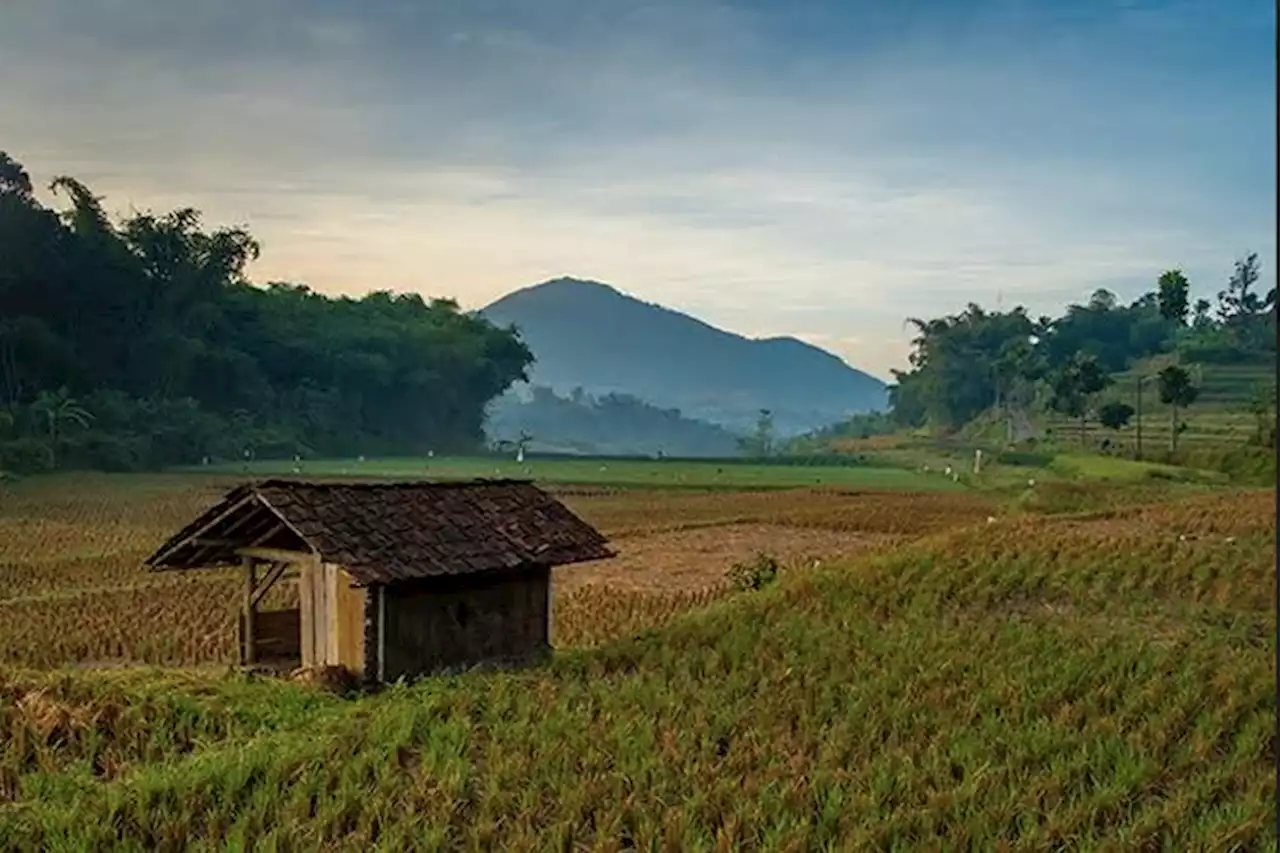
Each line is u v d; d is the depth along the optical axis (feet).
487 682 55.67
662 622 79.71
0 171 292.81
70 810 39.81
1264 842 37.70
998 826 38.99
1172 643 64.54
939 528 145.79
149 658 74.84
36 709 49.47
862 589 79.71
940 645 63.46
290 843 37.93
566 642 75.72
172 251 326.65
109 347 313.32
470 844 38.01
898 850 37.32
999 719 49.98
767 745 46.60
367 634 58.34
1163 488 183.42
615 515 170.30
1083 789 42.37
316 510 60.75
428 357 406.21
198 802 40.83
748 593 85.87
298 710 53.06
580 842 39.01
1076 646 63.16
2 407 262.26
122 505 185.37
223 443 303.48
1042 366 398.01
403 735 47.14
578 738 46.93
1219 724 49.24
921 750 46.55
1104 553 90.27
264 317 376.27
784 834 38.01
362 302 447.42
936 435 450.30
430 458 343.87
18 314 292.61
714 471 289.94
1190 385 274.98
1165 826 39.06
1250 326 411.13
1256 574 83.20
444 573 59.47
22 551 129.70
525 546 64.34
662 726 49.08
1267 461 213.25
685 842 37.45
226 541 65.77
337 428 368.07
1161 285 344.69
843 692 54.03
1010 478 236.43
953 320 483.51
